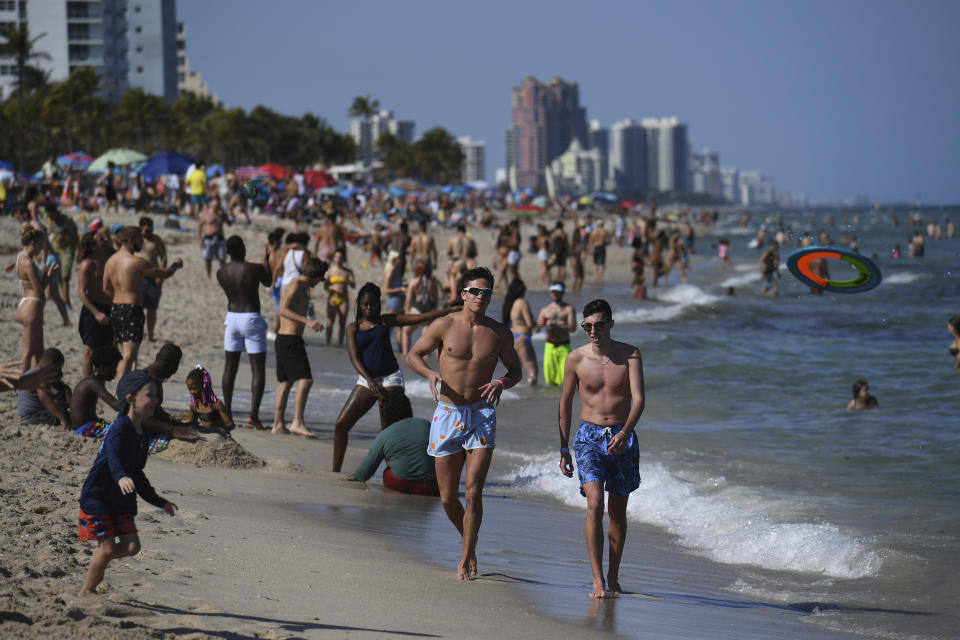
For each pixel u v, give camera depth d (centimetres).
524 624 1455
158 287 4566
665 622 1548
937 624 1612
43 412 2680
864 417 3756
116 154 10288
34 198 5644
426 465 2472
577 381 1803
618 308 8044
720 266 14012
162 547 1655
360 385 2622
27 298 2972
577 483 2662
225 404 3061
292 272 4528
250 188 4712
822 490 2603
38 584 1360
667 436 3378
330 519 2091
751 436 3388
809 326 7231
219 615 1320
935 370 4919
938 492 2561
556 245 9706
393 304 5088
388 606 1468
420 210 16688
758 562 2044
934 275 12156
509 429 3481
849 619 1644
